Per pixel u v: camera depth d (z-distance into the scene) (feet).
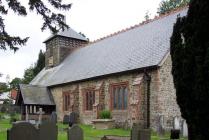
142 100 77.30
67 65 124.06
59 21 47.09
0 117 123.75
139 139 48.16
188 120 32.83
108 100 89.04
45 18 46.21
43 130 41.11
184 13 84.38
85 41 138.21
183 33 33.65
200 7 31.96
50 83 119.55
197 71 31.09
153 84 75.77
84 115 98.63
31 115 108.78
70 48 135.74
